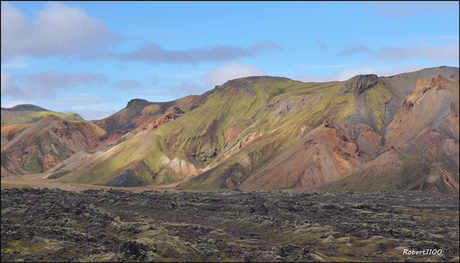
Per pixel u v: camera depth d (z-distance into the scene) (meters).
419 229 158.12
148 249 102.12
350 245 126.94
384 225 167.88
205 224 171.88
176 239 115.06
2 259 95.88
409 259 110.75
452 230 151.62
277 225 164.12
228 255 112.38
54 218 155.12
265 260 101.44
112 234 133.62
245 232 154.38
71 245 109.25
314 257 102.94
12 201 188.88
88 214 159.25
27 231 121.50
